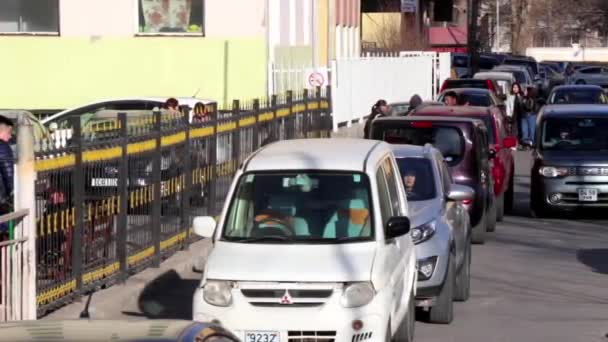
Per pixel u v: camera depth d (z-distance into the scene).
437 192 26.33
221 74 56.16
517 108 73.94
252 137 39.72
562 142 45.06
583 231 40.69
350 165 20.70
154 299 26.97
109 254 25.88
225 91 56.09
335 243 19.55
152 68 56.16
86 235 24.48
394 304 19.64
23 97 55.94
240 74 56.16
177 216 31.50
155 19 56.12
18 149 20.66
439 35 145.50
